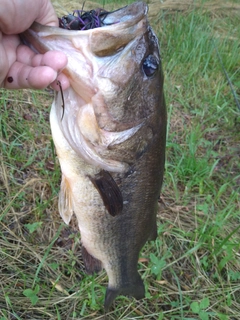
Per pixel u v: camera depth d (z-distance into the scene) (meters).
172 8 1.02
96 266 0.32
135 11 0.23
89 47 0.23
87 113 0.24
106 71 0.23
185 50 0.83
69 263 0.42
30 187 0.48
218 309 0.41
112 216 0.28
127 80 0.24
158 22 0.96
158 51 0.25
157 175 0.29
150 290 0.42
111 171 0.26
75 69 0.23
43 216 0.46
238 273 0.44
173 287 0.42
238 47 0.92
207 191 0.54
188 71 0.78
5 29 0.23
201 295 0.42
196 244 0.46
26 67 0.24
